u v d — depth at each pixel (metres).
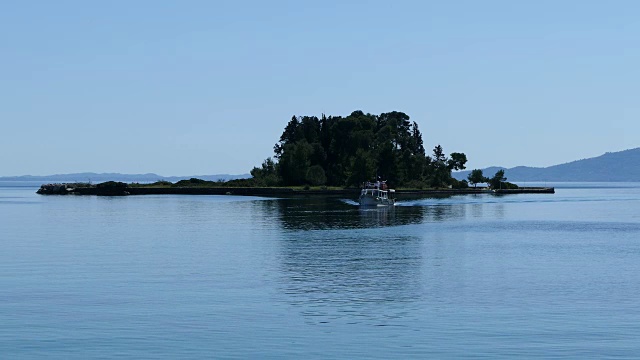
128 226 121.56
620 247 88.56
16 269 67.19
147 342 40.59
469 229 115.56
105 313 47.53
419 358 37.66
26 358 37.81
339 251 82.31
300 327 43.97
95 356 38.16
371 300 52.06
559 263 72.38
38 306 49.62
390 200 184.38
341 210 168.75
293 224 124.00
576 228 120.00
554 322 44.94
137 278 61.66
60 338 41.38
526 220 140.00
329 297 53.19
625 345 39.72
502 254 80.06
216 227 117.69
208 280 60.66
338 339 41.25
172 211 167.38
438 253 80.75
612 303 50.81
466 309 48.91
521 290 56.09
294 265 70.00
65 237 100.88
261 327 43.91
